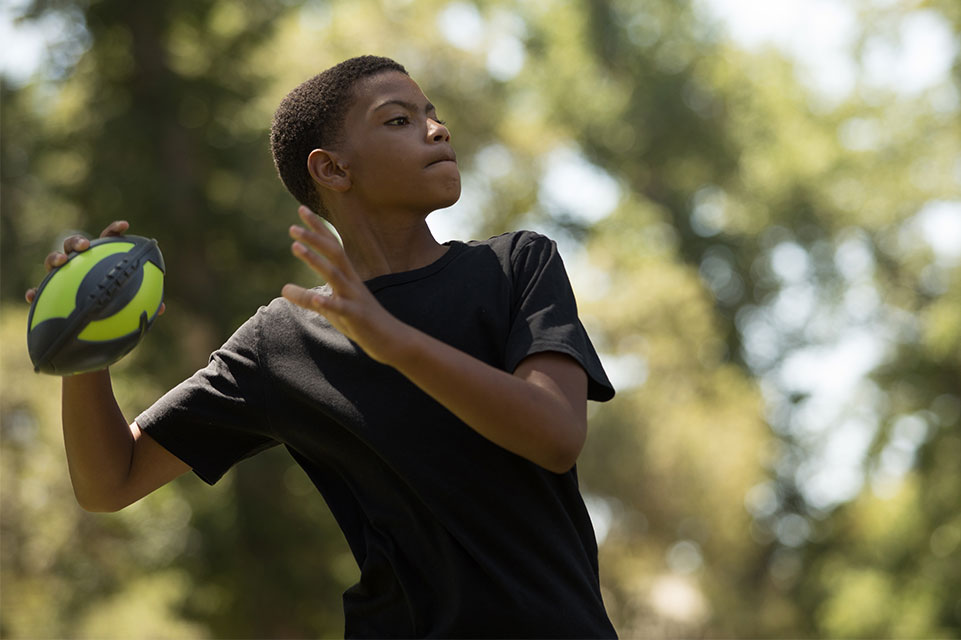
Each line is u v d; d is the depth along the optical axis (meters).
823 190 50.47
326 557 29.92
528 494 4.23
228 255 30.89
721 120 54.81
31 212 31.27
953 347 38.28
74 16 29.38
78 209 30.58
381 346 3.64
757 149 53.34
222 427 4.65
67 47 29.97
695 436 40.59
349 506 4.57
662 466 39.75
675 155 53.84
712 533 41.28
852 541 47.19
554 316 4.16
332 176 4.46
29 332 4.25
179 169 29.78
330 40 36.06
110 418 4.58
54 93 30.86
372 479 4.36
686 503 39.88
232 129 30.25
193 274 29.78
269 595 29.09
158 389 28.61
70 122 30.17
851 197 47.72
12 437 24.66
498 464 4.21
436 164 4.40
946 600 40.09
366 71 4.49
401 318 4.27
